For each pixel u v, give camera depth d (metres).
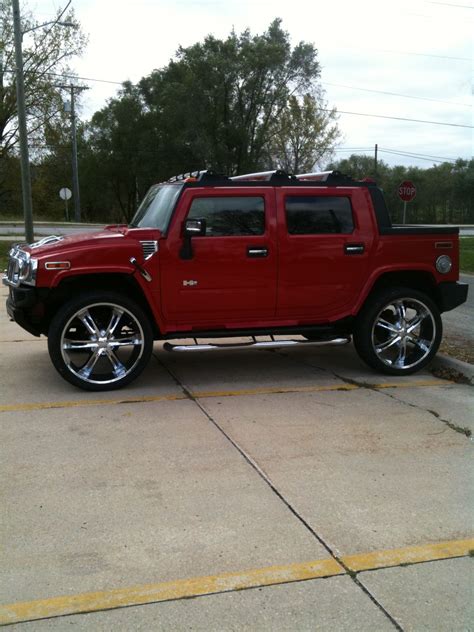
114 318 5.55
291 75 44.41
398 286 6.33
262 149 47.50
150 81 54.16
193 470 3.95
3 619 2.55
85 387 5.53
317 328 6.11
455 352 7.11
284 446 4.36
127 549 3.06
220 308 5.75
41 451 4.22
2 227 34.00
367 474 3.93
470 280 14.65
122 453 4.21
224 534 3.20
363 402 5.38
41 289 5.30
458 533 3.25
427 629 2.52
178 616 2.58
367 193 6.06
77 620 2.55
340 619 2.58
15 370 6.23
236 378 6.13
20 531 3.21
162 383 5.91
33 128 24.06
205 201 5.61
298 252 5.83
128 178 58.91
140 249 5.44
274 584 2.80
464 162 67.25
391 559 3.00
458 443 4.45
